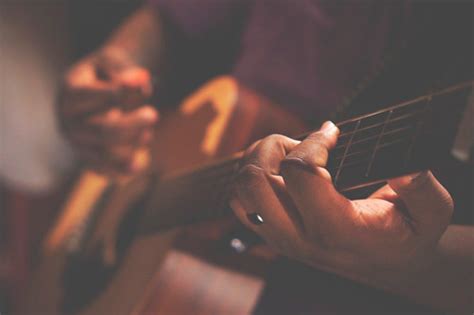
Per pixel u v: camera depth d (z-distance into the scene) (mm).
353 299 965
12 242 2490
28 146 2416
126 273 1187
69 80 1452
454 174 723
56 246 1465
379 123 689
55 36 2439
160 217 1071
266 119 1134
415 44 814
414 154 657
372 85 828
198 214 950
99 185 1474
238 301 1046
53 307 1395
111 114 1388
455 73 765
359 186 693
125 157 1407
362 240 705
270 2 1190
